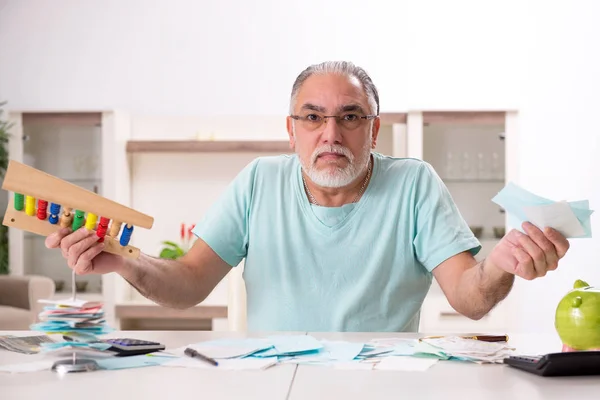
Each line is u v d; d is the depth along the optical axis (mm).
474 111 4355
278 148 4508
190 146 4535
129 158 4707
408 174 1885
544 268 1252
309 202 1893
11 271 4562
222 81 4797
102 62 4836
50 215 1266
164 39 4816
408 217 1854
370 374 1109
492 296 1567
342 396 970
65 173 4547
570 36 4688
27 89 4863
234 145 4512
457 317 4254
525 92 4711
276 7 4781
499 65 4715
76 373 1116
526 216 1228
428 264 1833
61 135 4551
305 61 4777
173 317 4344
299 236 1866
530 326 4629
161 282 1700
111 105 4832
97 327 1210
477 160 4383
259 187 1938
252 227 1913
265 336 1473
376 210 1862
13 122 4543
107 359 1215
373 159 1924
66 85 4848
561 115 4695
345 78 1785
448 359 1235
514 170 4363
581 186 4680
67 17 4852
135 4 4820
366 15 4746
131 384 1038
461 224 1849
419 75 4727
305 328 1832
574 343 1184
